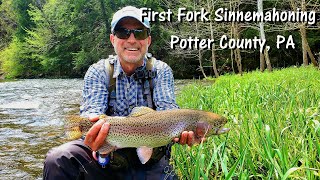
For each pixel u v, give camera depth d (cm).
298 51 1280
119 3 1448
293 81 389
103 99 118
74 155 111
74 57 1499
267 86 326
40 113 418
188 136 104
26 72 1608
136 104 121
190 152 125
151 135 101
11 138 289
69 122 100
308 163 103
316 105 168
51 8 1573
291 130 146
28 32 1577
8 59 1684
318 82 359
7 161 226
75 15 1502
